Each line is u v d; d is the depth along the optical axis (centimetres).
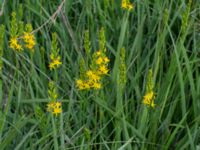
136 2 83
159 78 72
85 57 73
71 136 67
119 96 63
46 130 63
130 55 73
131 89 71
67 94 71
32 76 69
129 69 73
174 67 69
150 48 79
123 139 66
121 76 60
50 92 58
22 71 73
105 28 78
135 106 72
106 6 75
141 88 75
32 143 64
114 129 66
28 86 70
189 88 74
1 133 63
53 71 75
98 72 61
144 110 63
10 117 68
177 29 82
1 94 65
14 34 62
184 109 68
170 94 69
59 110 59
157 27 80
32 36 65
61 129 61
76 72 71
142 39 79
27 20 78
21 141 62
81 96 67
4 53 77
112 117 65
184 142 67
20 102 67
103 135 66
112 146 63
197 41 77
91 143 63
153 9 81
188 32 79
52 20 74
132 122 69
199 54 77
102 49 61
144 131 65
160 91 69
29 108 70
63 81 73
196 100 69
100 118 65
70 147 65
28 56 76
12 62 75
